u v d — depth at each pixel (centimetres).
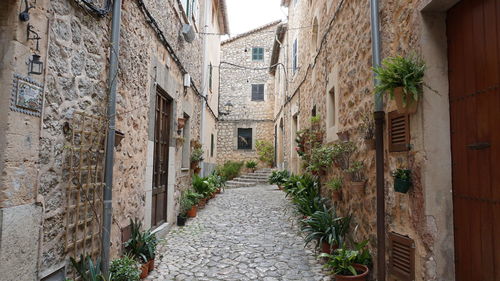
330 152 401
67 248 216
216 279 298
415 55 214
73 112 224
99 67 261
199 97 862
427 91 204
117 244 299
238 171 1440
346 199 391
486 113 174
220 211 670
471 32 186
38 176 187
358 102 346
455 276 198
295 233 480
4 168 161
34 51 182
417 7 212
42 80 189
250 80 1602
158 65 430
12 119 166
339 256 280
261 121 1571
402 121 233
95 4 252
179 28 559
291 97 1021
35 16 182
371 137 289
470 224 186
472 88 185
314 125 585
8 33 167
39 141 188
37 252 186
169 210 507
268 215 625
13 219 167
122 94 307
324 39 528
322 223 365
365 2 322
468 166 188
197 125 830
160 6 435
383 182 264
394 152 248
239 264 340
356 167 331
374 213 291
